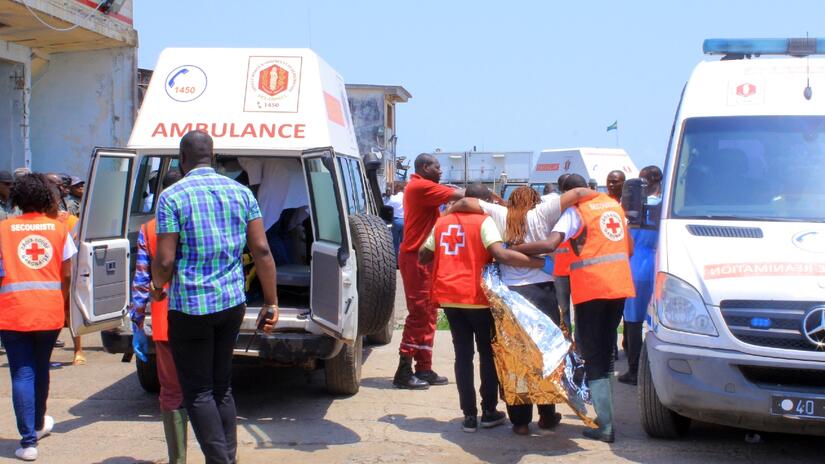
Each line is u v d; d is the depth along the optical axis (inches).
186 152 211.2
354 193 346.9
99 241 280.2
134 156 291.7
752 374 226.1
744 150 275.0
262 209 323.3
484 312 262.4
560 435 266.4
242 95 299.1
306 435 265.9
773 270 229.3
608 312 255.0
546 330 251.4
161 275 199.8
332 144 297.6
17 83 577.3
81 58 615.5
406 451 249.8
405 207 321.7
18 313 240.7
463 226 261.4
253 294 312.3
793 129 275.9
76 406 301.9
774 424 223.6
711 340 226.8
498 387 281.4
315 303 278.8
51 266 246.4
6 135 577.3
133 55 618.2
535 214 263.6
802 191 262.1
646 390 253.9
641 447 253.9
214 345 209.2
